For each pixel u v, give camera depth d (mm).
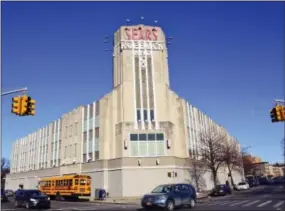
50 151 65875
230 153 61156
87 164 50969
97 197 41781
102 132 49031
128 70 49594
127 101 48156
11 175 86438
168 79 52219
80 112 56188
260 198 30781
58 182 44312
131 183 44062
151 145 46438
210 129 65438
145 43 51125
